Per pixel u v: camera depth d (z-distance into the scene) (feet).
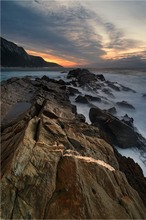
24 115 42.14
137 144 47.09
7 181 19.15
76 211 17.83
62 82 120.98
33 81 103.71
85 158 24.86
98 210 18.47
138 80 164.96
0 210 17.21
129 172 31.32
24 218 17.06
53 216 17.38
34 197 18.58
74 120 39.52
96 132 35.86
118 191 21.83
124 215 18.98
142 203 22.90
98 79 149.48
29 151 22.66
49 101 49.52
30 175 20.08
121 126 47.34
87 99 80.07
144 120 69.26
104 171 23.24
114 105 81.71
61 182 20.26
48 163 21.84
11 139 31.60
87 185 20.58
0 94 62.28
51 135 28.12
